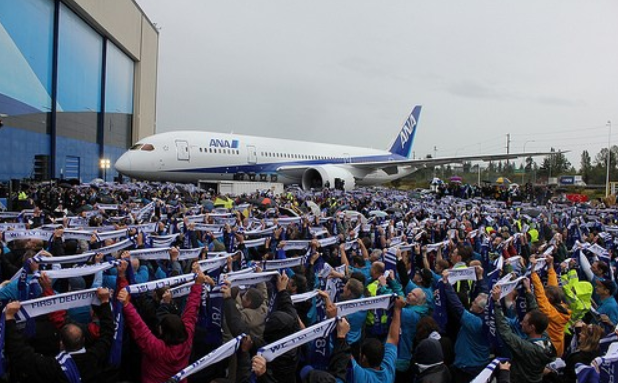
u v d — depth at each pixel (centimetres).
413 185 9950
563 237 1473
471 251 888
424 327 547
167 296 545
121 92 5006
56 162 3575
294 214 1677
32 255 646
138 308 529
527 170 10944
